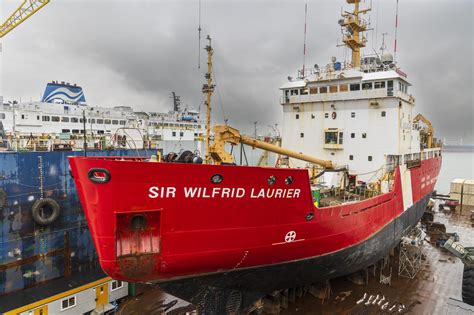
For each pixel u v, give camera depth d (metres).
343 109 18.47
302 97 19.67
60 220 15.45
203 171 8.12
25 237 14.30
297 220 10.46
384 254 17.58
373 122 17.66
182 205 8.22
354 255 13.88
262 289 11.53
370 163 17.66
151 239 8.12
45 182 14.96
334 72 18.67
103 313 14.02
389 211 16.95
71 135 27.44
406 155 19.97
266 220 9.71
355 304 14.16
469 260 13.94
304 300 14.34
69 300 13.58
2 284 13.57
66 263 15.62
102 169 7.21
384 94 16.97
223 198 8.70
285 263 11.02
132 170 7.38
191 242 8.62
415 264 18.75
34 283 14.49
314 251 11.66
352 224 12.98
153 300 15.10
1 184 13.52
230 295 10.68
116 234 7.75
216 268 9.52
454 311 12.80
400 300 14.69
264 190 9.28
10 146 20.14
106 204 7.49
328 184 16.92
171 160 9.70
